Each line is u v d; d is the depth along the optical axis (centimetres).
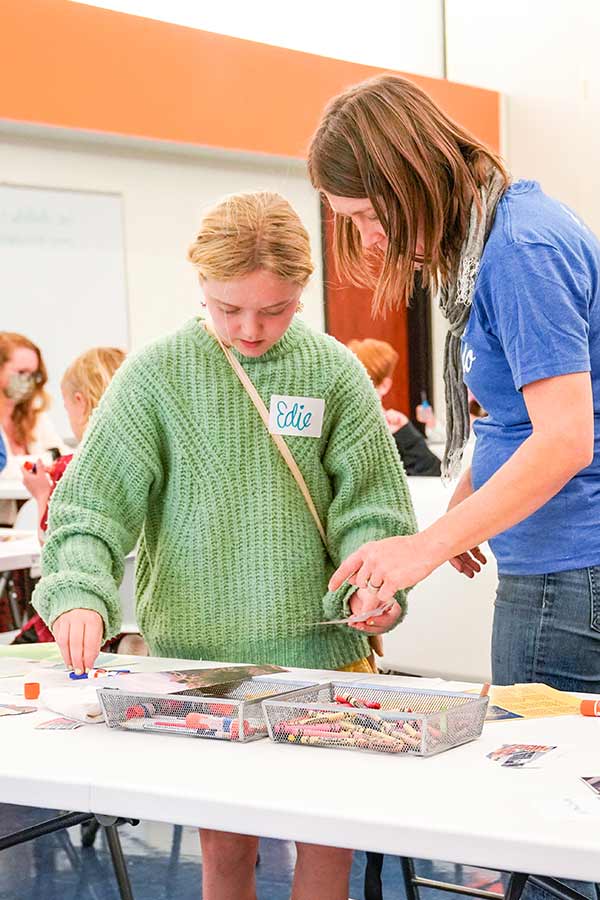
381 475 190
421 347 675
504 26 671
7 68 456
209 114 524
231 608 185
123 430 184
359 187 160
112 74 489
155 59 503
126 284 571
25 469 389
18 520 496
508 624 172
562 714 149
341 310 637
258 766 128
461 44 679
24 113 464
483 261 157
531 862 102
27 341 538
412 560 148
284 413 183
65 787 125
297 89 555
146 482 186
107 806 123
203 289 177
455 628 299
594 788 116
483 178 161
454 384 192
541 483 147
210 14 559
